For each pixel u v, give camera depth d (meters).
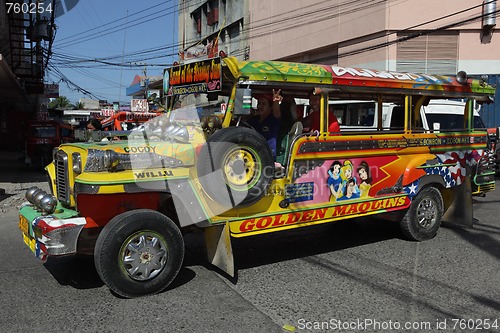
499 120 17.77
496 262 5.54
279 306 4.20
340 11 20.48
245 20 28.31
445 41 17.98
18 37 19.94
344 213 5.60
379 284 4.78
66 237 4.21
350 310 4.12
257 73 4.73
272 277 5.02
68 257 5.78
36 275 5.09
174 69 5.59
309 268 5.34
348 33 20.06
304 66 5.14
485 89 7.11
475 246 6.27
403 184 6.19
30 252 6.08
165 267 4.46
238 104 4.62
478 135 7.31
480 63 17.75
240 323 3.84
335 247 6.28
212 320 3.89
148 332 3.68
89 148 4.50
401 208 6.21
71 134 20.42
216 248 4.84
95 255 4.21
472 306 4.21
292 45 24.12
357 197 5.72
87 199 4.39
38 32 18.97
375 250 6.11
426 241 6.56
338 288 4.67
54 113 34.53
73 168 4.52
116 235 4.17
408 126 6.20
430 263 5.51
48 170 5.64
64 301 4.32
